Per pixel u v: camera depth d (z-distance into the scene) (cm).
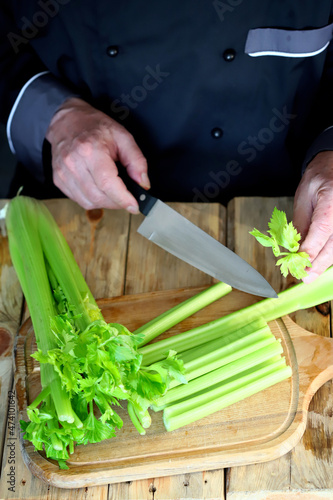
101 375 102
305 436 109
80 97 134
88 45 131
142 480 108
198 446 108
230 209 130
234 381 111
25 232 122
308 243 112
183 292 121
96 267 126
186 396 111
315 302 118
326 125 139
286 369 111
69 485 107
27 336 118
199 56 130
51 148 134
